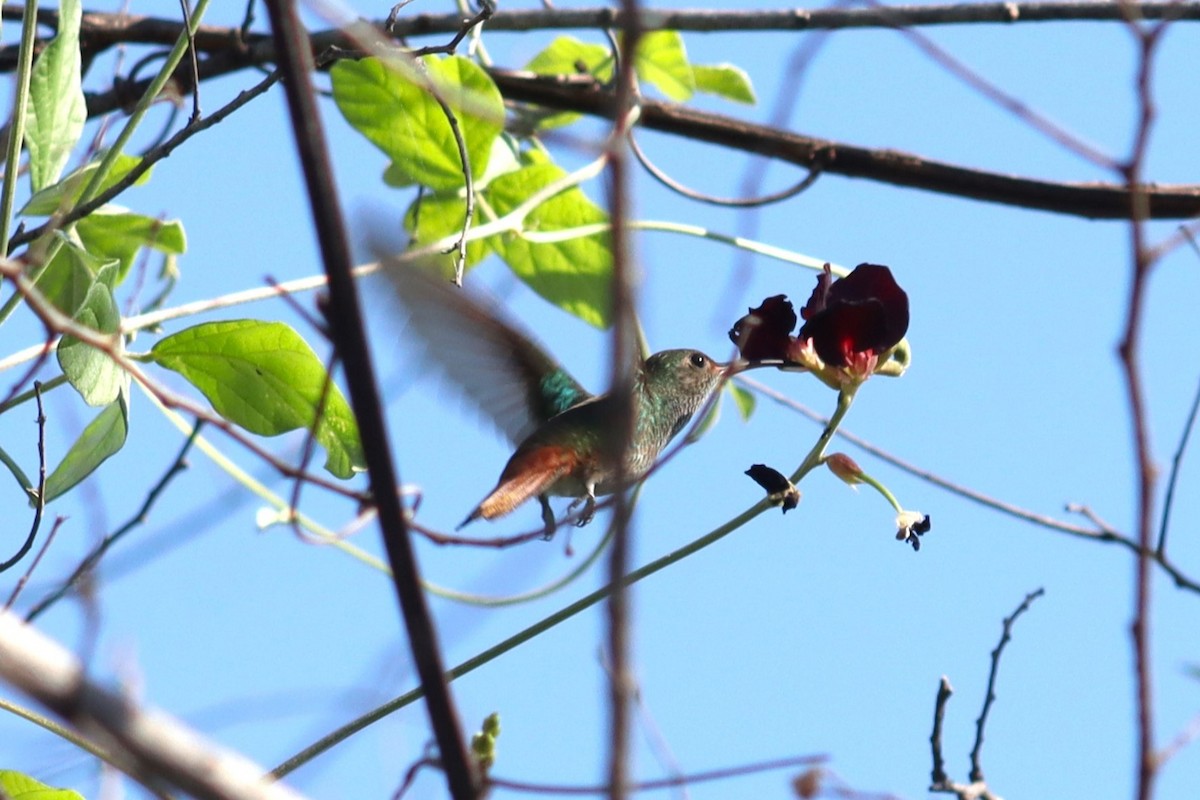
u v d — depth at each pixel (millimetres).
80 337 5707
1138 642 4023
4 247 6879
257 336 7652
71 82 7840
